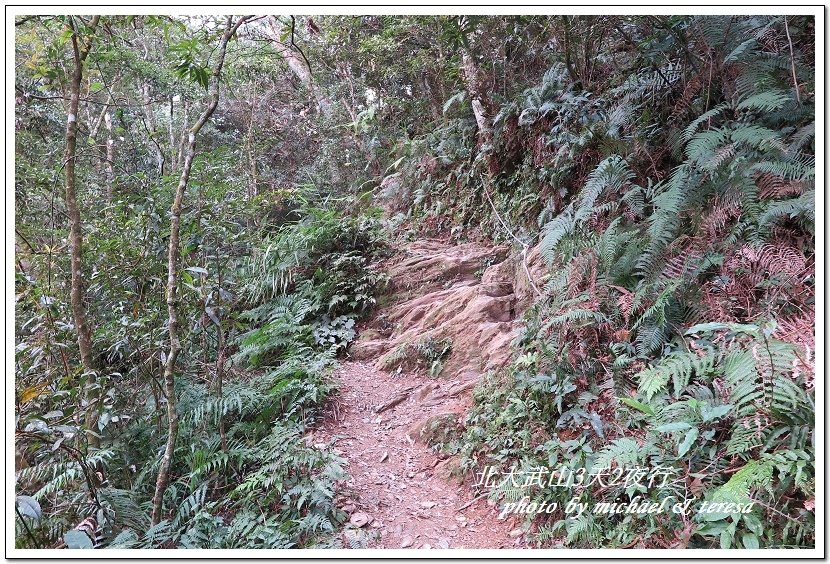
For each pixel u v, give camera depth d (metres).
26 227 4.95
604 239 3.57
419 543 2.93
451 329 5.18
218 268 4.26
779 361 2.17
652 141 4.38
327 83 11.45
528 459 3.07
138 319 4.32
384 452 3.94
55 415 2.91
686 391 2.58
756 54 3.75
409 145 9.77
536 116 6.03
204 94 8.59
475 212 7.42
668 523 2.23
